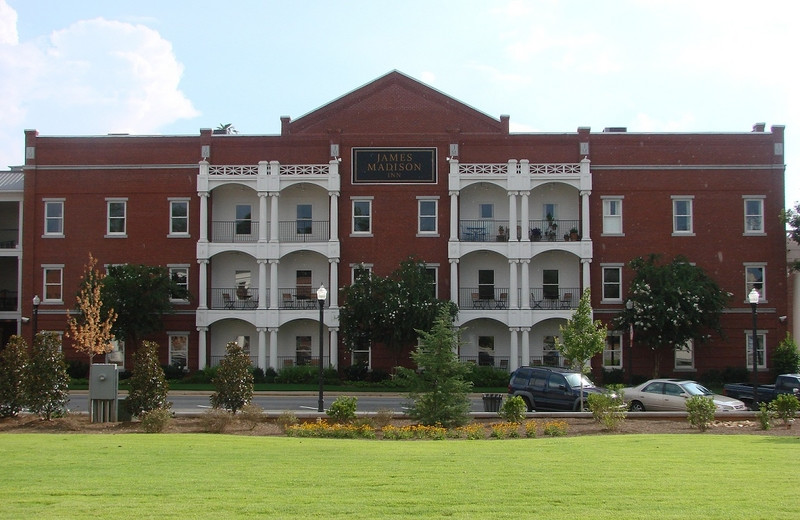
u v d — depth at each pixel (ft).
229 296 159.12
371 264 157.89
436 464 48.39
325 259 161.38
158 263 159.22
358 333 146.41
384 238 158.30
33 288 159.63
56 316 158.51
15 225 178.40
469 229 159.02
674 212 157.48
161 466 46.98
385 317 142.00
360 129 160.86
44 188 160.86
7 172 173.47
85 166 160.56
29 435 65.31
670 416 83.92
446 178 158.20
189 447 56.49
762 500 37.27
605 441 63.16
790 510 35.19
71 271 159.63
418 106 160.66
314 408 106.93
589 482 41.81
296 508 35.12
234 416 77.20
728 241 157.07
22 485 40.37
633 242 157.17
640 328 143.23
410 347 153.99
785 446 58.59
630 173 157.89
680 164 157.79
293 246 155.74
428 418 75.82
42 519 32.68
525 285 153.48
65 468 46.01
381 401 120.06
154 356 80.28
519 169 154.92
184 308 158.10
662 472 45.34
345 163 159.02
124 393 128.57
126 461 48.98
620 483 41.52
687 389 93.97
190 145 160.25
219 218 161.89
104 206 160.45
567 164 155.33
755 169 157.79
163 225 159.84
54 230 160.97
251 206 162.30
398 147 158.51
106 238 159.94
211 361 158.81
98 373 78.79
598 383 150.82
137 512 34.14
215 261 161.27
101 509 34.71
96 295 118.42
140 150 160.66
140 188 160.35
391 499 37.14
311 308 156.56
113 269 147.74
